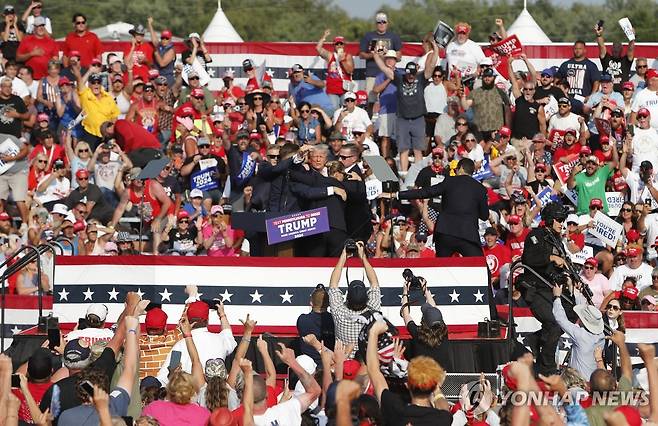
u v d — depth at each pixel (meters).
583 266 40.06
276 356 32.97
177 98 51.69
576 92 52.84
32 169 46.38
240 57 56.12
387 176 35.62
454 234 35.16
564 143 48.06
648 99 51.00
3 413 21.20
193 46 52.78
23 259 34.88
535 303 32.81
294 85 52.03
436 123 50.06
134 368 23.28
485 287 34.44
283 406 24.47
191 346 26.98
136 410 25.39
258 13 119.56
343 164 36.56
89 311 29.94
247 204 41.19
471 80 51.94
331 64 52.19
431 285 34.50
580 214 45.44
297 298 34.62
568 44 56.06
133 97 49.97
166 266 34.78
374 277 31.56
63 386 23.98
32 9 54.09
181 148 45.78
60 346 30.44
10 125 47.34
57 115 49.94
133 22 112.88
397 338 28.23
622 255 41.53
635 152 48.50
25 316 36.16
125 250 39.56
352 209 35.25
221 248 40.38
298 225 34.44
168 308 34.69
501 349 32.56
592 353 31.00
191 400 24.44
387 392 22.58
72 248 40.00
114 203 44.47
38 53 52.03
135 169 42.62
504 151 46.84
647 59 55.50
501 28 53.34
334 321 30.72
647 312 36.41
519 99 49.72
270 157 40.59
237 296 34.66
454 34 52.22
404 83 49.53
